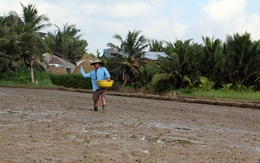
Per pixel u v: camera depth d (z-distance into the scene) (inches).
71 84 1759.4
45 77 1774.1
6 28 1690.5
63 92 1250.0
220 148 338.6
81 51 2684.5
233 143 369.1
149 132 406.0
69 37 2613.2
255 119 616.1
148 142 347.3
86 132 383.9
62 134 361.7
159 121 511.8
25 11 1743.4
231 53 1278.3
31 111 555.2
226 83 1304.1
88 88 1731.1
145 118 538.6
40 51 1739.7
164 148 322.7
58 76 1790.1
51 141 324.8
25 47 1692.9
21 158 258.1
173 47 1475.1
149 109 702.5
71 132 377.7
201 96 1149.1
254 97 1054.4
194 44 1373.0
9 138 326.6
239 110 788.6
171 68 1376.7
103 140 344.8
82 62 2041.1
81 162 257.6
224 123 533.0
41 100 781.9
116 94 1234.6
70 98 895.1
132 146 323.9
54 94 1075.9
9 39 1633.9
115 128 422.0
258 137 414.3
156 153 300.4
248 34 1255.5
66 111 573.0
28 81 1670.8
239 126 508.1
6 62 1670.8
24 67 1761.8
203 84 1250.0
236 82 1279.5
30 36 1679.4
